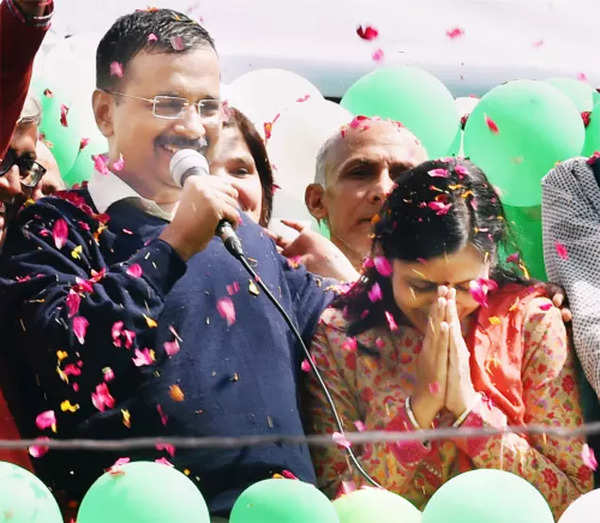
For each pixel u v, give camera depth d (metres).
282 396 11.41
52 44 15.27
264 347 11.47
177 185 11.66
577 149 14.91
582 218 13.10
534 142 14.70
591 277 12.67
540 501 10.41
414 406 11.46
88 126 14.57
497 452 11.41
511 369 11.72
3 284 11.25
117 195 11.80
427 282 11.72
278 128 15.05
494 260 12.08
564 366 11.86
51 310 11.01
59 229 11.38
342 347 11.89
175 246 11.04
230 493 11.10
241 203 13.95
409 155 14.49
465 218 11.73
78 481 11.16
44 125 14.43
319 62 16.50
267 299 11.67
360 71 16.59
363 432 11.56
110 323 10.85
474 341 11.77
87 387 10.95
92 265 11.46
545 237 13.22
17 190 11.75
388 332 11.88
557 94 15.02
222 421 11.12
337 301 12.18
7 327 11.30
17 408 11.38
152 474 10.22
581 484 11.58
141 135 11.80
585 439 11.70
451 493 10.40
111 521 10.02
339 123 15.15
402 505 10.57
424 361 11.49
